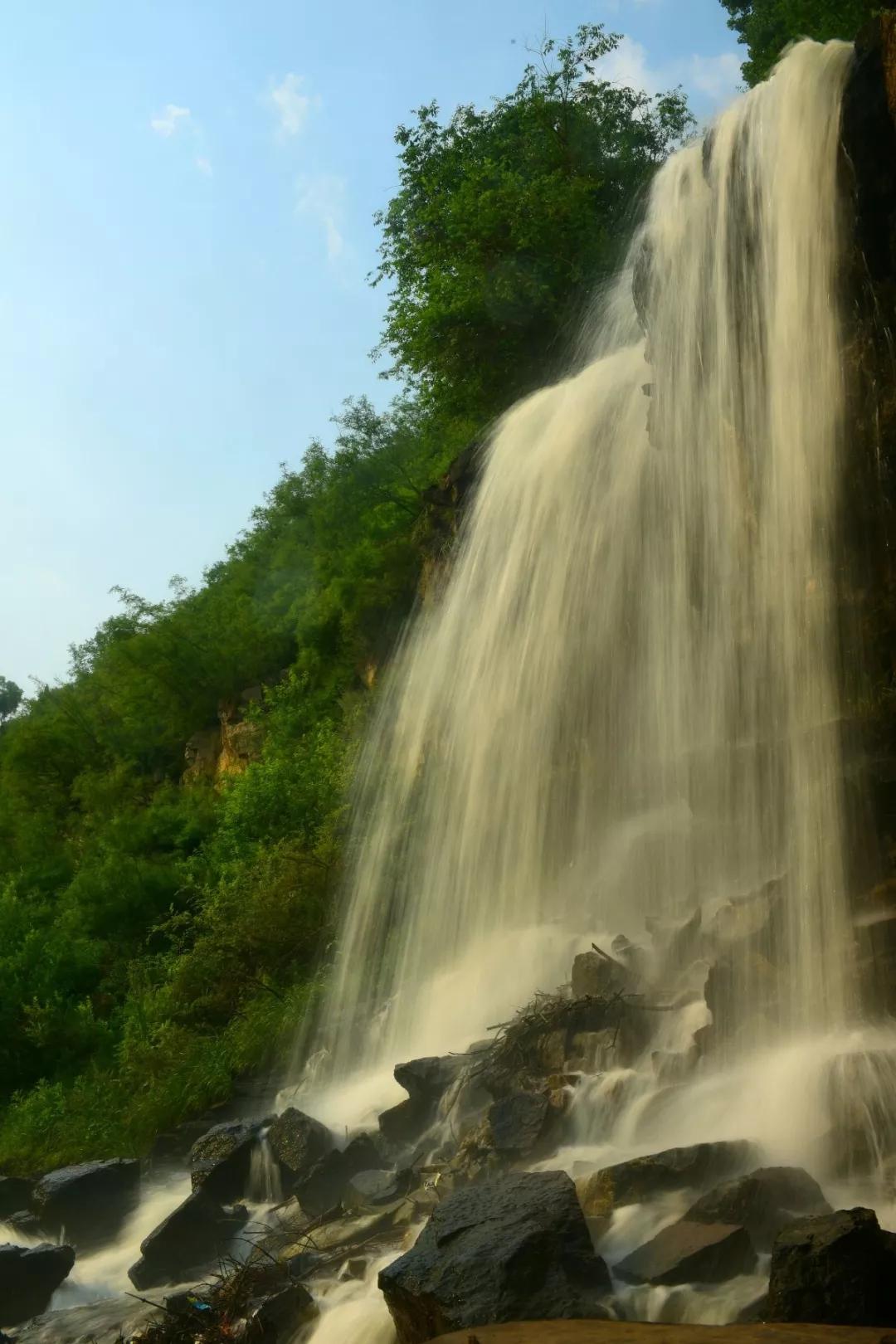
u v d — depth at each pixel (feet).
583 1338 16.57
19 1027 70.49
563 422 59.41
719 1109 28.99
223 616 159.74
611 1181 25.18
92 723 177.99
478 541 63.36
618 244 87.30
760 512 39.93
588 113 97.09
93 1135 52.06
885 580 35.24
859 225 35.58
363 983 58.29
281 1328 24.93
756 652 40.04
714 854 41.06
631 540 50.90
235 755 131.23
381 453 138.31
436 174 98.68
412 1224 29.53
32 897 100.12
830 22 87.30
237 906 66.74
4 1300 32.37
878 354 35.42
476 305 87.97
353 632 105.60
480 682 59.93
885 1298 17.99
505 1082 34.94
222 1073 51.49
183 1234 33.30
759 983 31.99
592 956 37.42
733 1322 19.24
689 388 44.68
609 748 50.49
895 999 29.81
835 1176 25.31
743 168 41.16
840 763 33.68
